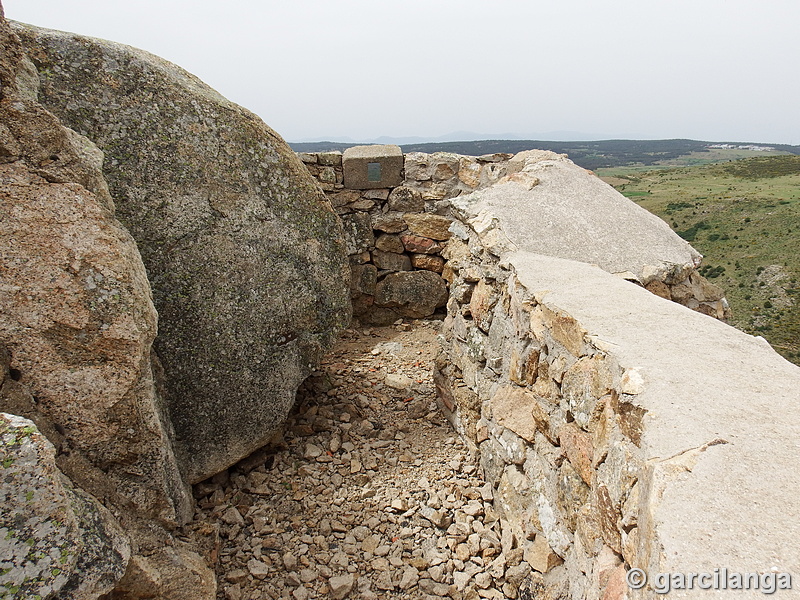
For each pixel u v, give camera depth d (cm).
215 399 247
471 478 276
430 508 250
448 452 296
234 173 242
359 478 270
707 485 110
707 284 282
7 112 159
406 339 465
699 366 150
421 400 350
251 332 252
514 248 262
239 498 253
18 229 159
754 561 93
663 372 146
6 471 121
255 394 257
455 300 316
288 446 290
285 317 262
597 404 163
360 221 492
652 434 127
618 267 257
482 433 274
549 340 202
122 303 172
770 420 127
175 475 210
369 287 501
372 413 333
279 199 255
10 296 159
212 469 252
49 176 164
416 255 497
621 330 173
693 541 100
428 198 498
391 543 234
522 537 225
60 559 127
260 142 248
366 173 487
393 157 484
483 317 273
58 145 168
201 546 214
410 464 285
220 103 238
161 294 230
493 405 257
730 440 121
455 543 234
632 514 129
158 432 191
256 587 210
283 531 236
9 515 122
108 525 156
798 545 95
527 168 340
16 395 162
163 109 224
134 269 182
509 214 286
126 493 188
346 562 221
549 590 194
